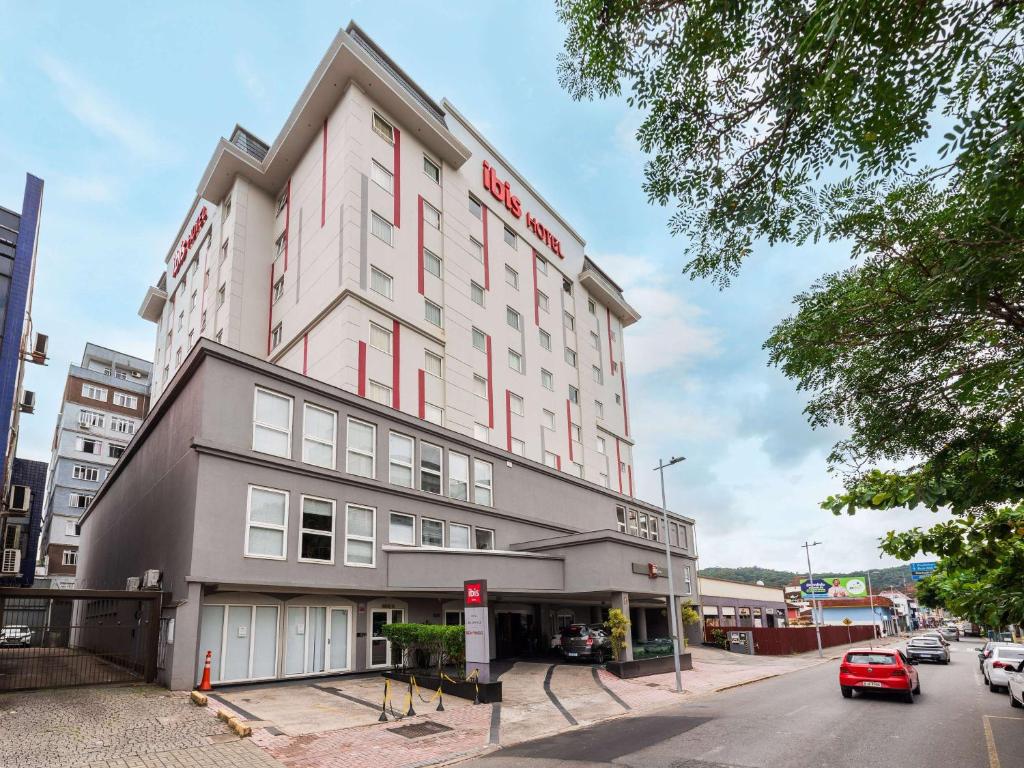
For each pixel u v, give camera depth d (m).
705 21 5.82
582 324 44.00
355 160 28.08
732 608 46.97
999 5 4.50
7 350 18.45
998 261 5.04
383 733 12.46
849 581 84.00
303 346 28.33
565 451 38.12
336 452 20.17
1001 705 17.42
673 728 13.37
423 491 22.88
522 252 38.59
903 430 6.79
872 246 6.27
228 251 32.69
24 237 19.50
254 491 17.61
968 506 6.64
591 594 24.81
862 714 15.38
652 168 6.90
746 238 6.82
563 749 11.39
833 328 6.78
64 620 34.94
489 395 32.66
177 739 11.20
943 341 6.18
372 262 27.50
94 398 55.78
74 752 10.13
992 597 7.21
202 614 16.44
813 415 7.54
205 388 17.11
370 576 19.98
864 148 5.49
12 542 34.69
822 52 5.35
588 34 6.47
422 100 33.59
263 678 17.23
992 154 4.43
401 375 27.52
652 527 38.25
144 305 48.41
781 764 10.02
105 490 30.53
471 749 11.62
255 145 35.81
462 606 24.14
